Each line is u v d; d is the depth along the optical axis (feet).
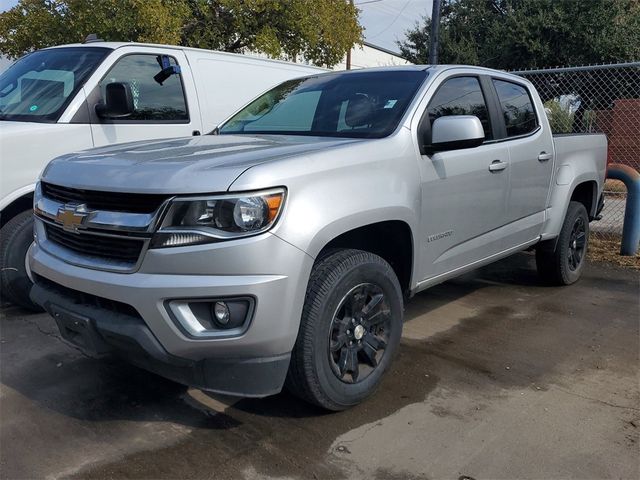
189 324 8.56
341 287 9.77
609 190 35.42
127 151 10.74
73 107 15.93
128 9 43.73
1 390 11.23
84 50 17.88
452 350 13.46
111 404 10.78
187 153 10.10
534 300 17.39
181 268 8.50
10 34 50.67
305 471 8.87
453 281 19.35
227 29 51.06
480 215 13.71
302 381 9.68
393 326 11.20
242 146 10.68
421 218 11.71
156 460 9.09
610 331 14.85
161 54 18.79
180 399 11.00
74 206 9.64
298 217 8.94
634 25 61.16
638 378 12.16
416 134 11.80
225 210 8.48
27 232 14.65
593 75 46.16
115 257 9.20
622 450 9.53
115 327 8.90
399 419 10.37
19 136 14.51
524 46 63.93
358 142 10.80
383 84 13.28
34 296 10.55
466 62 69.62
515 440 9.76
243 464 9.02
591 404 11.03
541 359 13.04
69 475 8.68
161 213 8.59
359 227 10.33
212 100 20.06
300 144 10.68
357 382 10.57
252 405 10.80
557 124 44.14
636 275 20.44
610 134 41.09
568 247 18.21
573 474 8.87
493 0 70.74
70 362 12.50
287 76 23.36
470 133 11.43
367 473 8.84
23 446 9.41
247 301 8.55
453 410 10.72
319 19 52.44
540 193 16.29
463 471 8.91
